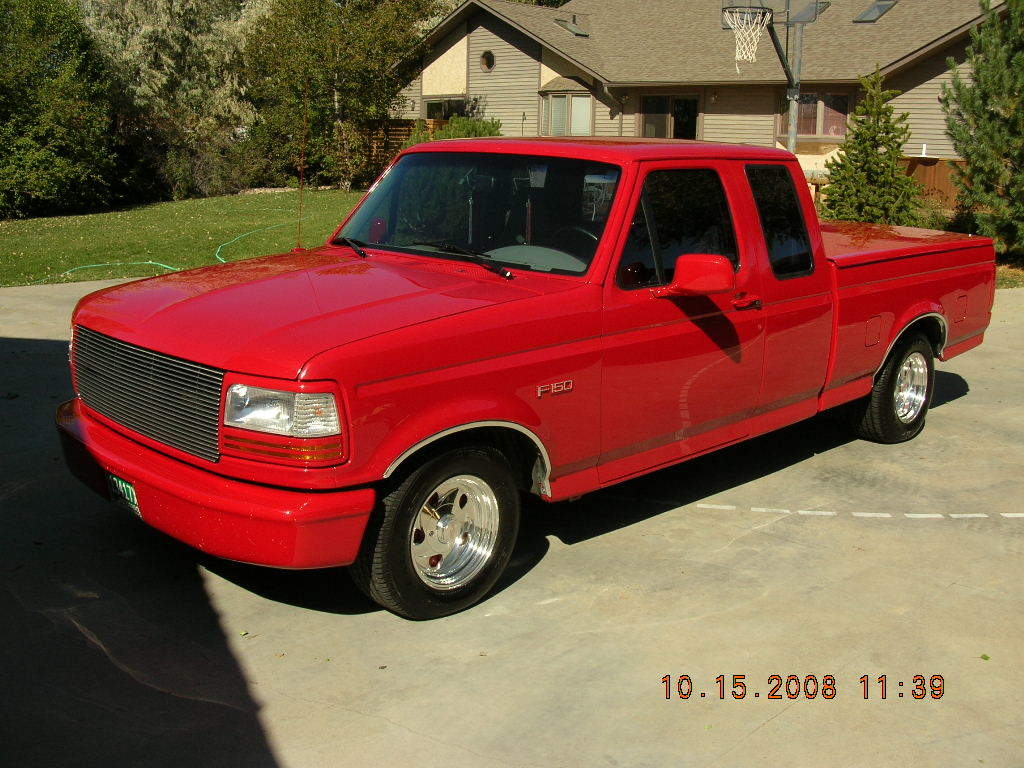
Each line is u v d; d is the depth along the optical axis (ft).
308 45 100.37
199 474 12.62
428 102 106.11
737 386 17.08
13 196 86.79
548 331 13.88
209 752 10.69
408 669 12.53
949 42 70.08
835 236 22.93
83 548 15.76
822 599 14.75
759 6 58.03
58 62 94.38
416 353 12.46
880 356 20.71
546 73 94.27
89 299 15.35
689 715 11.69
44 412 23.02
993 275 24.34
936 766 10.87
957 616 14.33
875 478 20.27
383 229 16.94
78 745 10.69
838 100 78.02
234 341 12.42
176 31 117.08
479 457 13.58
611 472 15.48
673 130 88.22
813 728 11.51
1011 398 26.94
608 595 14.73
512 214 15.65
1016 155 49.08
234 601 14.25
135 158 102.78
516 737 11.16
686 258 14.71
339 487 12.01
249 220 75.10
